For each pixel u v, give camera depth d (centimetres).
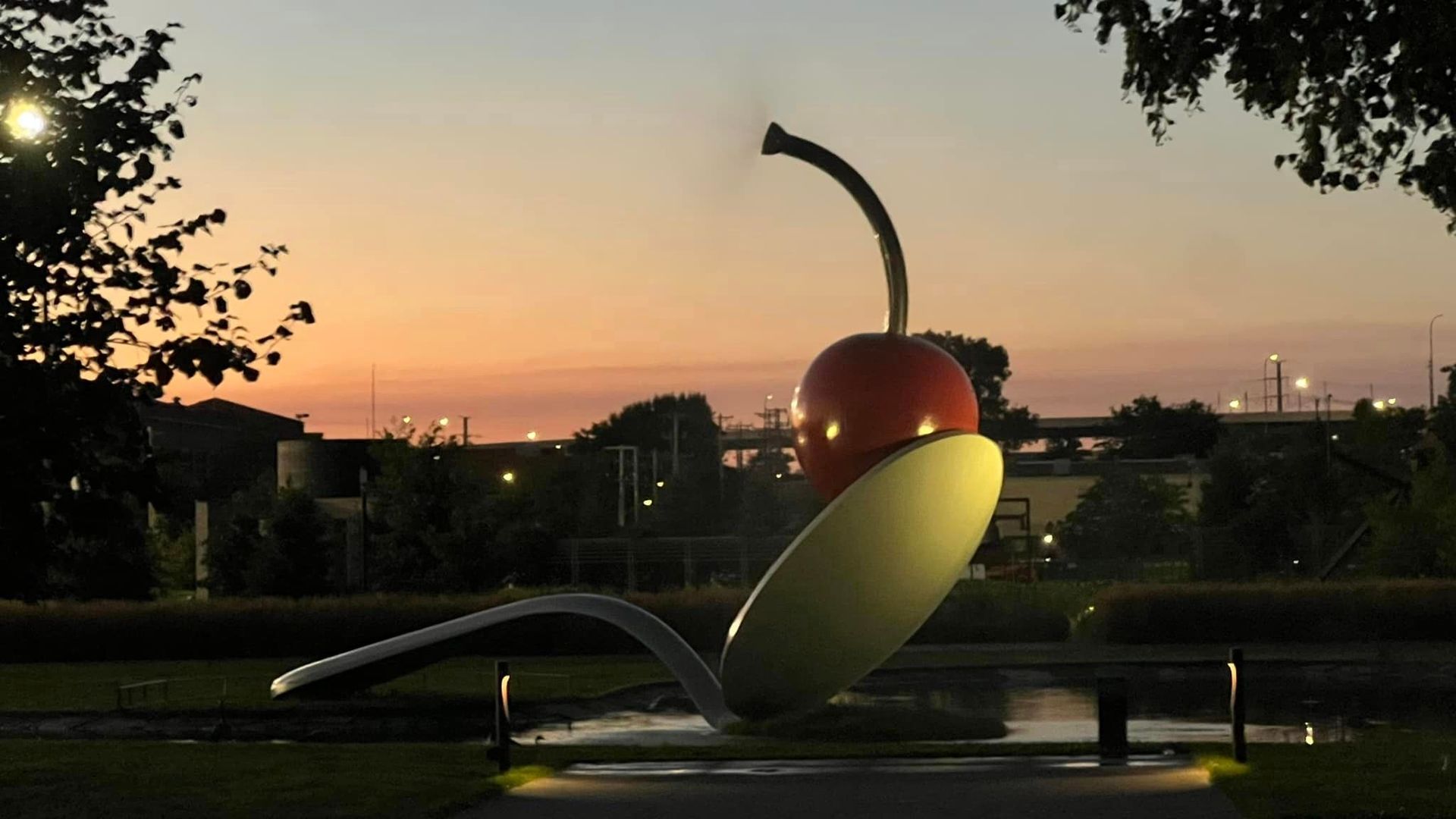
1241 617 3316
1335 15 1111
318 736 1909
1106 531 6900
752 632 1547
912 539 1532
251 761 1395
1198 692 2284
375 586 4509
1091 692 2309
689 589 3594
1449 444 3322
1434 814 989
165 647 3322
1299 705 2084
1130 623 3331
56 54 1046
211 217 1076
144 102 1051
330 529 5372
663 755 1441
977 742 1633
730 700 1625
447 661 2991
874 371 1512
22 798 1163
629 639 3278
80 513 1030
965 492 1541
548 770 1317
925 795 1109
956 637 3369
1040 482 7819
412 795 1152
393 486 4522
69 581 3800
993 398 10538
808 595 1523
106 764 1366
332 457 6656
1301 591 3325
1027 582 5141
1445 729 1802
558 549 5016
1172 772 1223
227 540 4838
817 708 1730
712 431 11694
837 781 1210
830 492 1556
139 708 2219
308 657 3319
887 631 1611
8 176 979
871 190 1576
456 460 4703
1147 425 10112
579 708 2178
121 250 1046
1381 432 4347
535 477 7525
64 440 999
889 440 1505
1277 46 1132
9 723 2073
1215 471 6109
